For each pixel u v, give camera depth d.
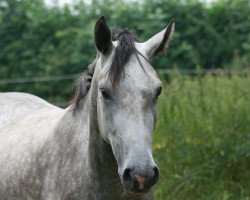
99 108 4.11
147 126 3.87
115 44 4.14
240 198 6.89
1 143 5.18
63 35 12.04
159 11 11.69
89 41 11.17
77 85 4.56
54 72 11.88
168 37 4.31
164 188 7.00
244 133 7.33
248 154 7.06
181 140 7.38
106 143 4.22
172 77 8.48
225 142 7.26
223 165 7.19
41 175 4.59
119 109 3.88
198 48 12.02
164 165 7.18
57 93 11.71
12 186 4.82
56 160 4.51
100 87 3.98
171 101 7.72
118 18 11.76
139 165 3.73
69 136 4.51
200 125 7.46
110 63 4.02
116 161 4.28
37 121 5.12
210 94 7.77
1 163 4.98
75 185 4.36
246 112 7.45
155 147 7.32
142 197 4.45
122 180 3.84
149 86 3.90
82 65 11.63
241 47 12.00
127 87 3.88
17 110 5.49
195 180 7.08
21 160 4.78
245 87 7.70
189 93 7.82
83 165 4.37
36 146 4.72
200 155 7.28
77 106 4.53
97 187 4.34
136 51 4.00
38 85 11.73
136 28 11.56
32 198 4.67
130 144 3.80
